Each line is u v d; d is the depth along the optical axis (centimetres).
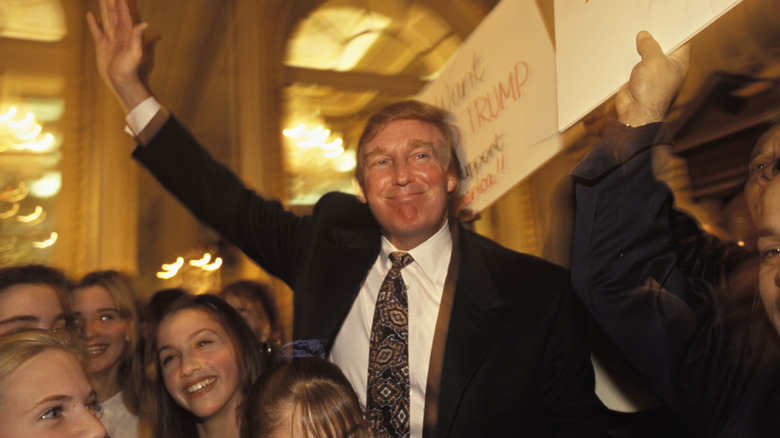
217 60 577
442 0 551
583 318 135
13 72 503
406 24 575
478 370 130
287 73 562
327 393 120
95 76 507
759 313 93
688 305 102
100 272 209
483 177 167
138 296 212
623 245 98
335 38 577
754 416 89
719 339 99
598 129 117
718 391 97
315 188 549
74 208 494
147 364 187
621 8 102
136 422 192
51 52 513
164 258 575
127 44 165
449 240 146
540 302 134
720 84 211
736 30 228
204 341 163
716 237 113
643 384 127
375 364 138
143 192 583
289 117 552
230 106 562
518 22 155
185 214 588
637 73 97
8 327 150
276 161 540
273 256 167
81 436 106
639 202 98
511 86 158
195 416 171
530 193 475
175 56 575
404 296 140
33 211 491
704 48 233
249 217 168
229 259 571
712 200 188
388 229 140
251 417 125
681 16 93
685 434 119
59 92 512
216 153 580
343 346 145
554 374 132
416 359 135
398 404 133
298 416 118
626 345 100
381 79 580
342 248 154
